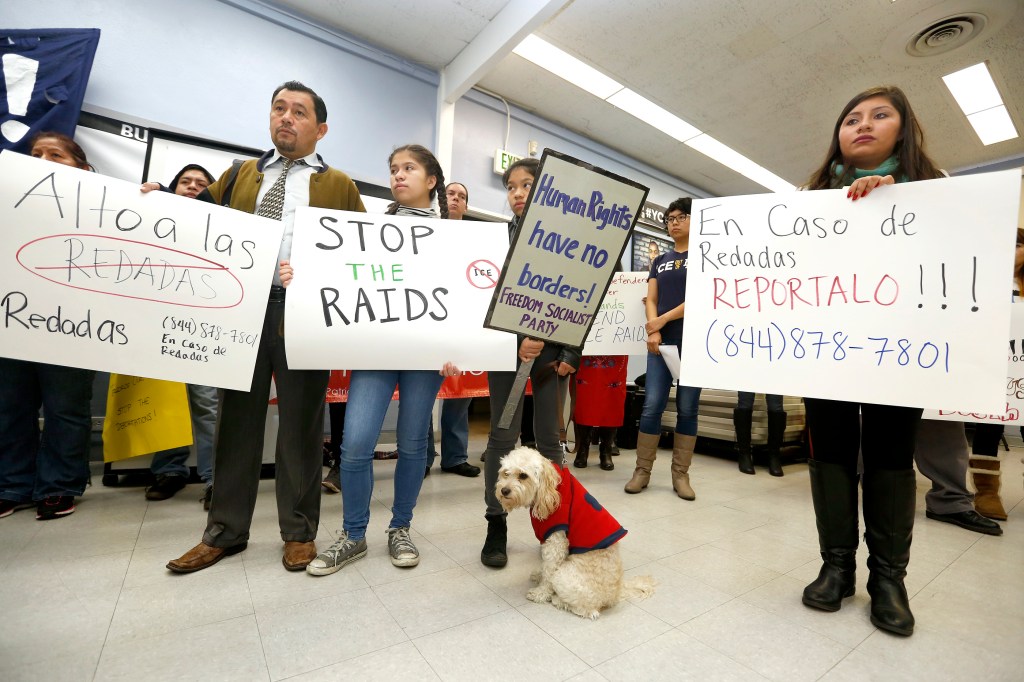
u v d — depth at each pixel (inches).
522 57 153.7
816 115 179.9
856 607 49.7
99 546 59.2
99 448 103.8
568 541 47.9
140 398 80.7
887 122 47.1
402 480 58.9
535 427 62.1
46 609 43.9
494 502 58.6
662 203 236.1
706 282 52.9
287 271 53.7
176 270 51.4
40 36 97.4
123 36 108.6
